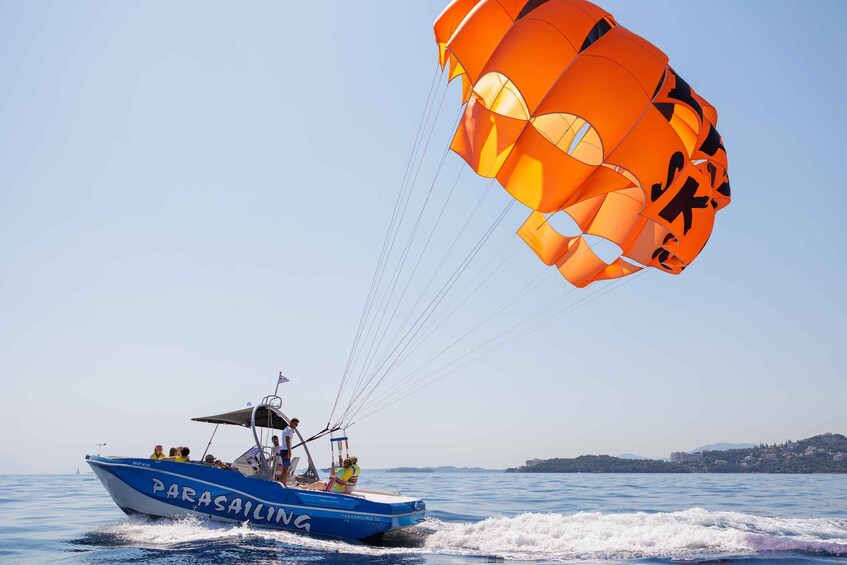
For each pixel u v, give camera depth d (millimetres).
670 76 9758
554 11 9484
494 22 9648
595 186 9789
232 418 12695
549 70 9125
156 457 12719
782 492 30859
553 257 12406
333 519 10977
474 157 9297
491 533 11547
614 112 8930
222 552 9555
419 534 11812
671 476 72438
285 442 12109
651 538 10969
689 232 10477
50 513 16953
